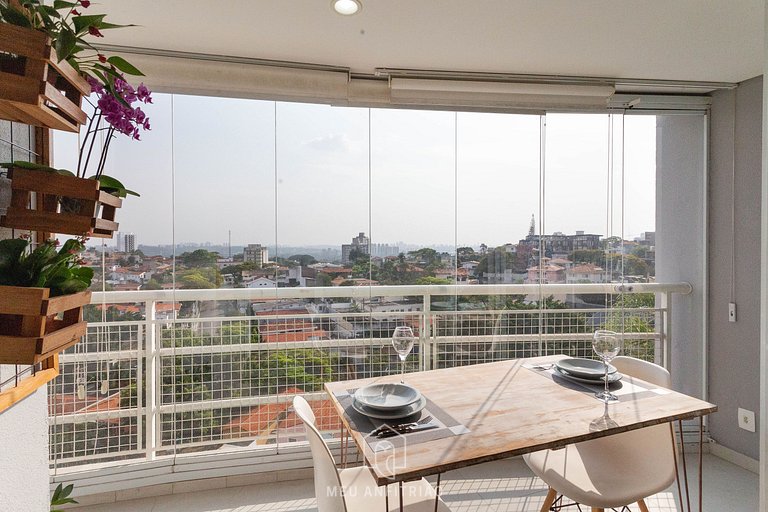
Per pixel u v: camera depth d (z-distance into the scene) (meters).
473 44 2.12
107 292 2.19
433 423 1.33
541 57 2.27
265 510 2.13
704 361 2.78
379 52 2.21
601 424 1.32
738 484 2.37
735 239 2.63
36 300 0.74
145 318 2.25
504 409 1.45
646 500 2.22
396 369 2.57
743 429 2.58
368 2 1.75
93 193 0.91
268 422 2.43
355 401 1.45
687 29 1.98
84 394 2.17
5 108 0.75
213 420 2.36
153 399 2.27
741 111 2.61
